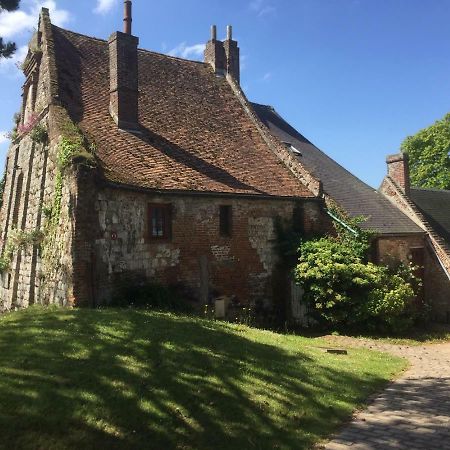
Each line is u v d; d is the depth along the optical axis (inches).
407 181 872.3
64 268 462.3
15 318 384.2
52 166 531.2
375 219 759.7
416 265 786.8
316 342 490.3
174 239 535.8
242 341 371.6
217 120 733.3
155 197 521.0
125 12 642.8
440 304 788.6
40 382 229.3
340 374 341.7
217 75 831.7
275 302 636.1
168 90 715.4
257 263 619.2
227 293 583.8
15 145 721.6
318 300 592.4
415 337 615.5
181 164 586.2
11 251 642.2
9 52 438.9
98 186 459.2
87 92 608.1
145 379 252.7
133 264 492.1
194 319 430.9
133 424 207.3
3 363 251.0
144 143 581.9
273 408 249.9
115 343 306.0
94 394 225.1
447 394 315.6
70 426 196.1
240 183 621.0
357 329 605.9
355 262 618.5
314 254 606.2
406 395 310.8
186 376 268.1
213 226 575.5
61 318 367.6
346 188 815.1
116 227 477.7
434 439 226.1
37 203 576.7
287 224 657.6
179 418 219.8
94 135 537.6
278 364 329.1
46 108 574.2
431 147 1343.5
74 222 442.3
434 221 868.0
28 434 185.9
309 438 222.8
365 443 219.9
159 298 495.5
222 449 201.8
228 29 854.5
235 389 263.9
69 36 667.4
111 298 469.1
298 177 715.4
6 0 412.2
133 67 601.0
